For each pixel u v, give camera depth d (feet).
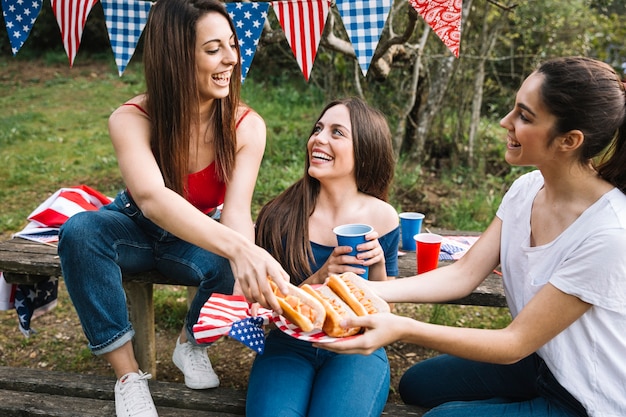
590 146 5.96
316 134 7.77
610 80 5.88
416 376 8.01
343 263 7.14
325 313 6.12
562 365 6.18
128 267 7.99
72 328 12.20
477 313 12.77
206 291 7.95
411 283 7.17
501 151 21.98
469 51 20.85
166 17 7.19
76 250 7.34
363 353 5.92
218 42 7.26
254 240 7.89
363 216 7.80
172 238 8.01
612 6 26.14
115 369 7.70
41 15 42.88
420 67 19.99
